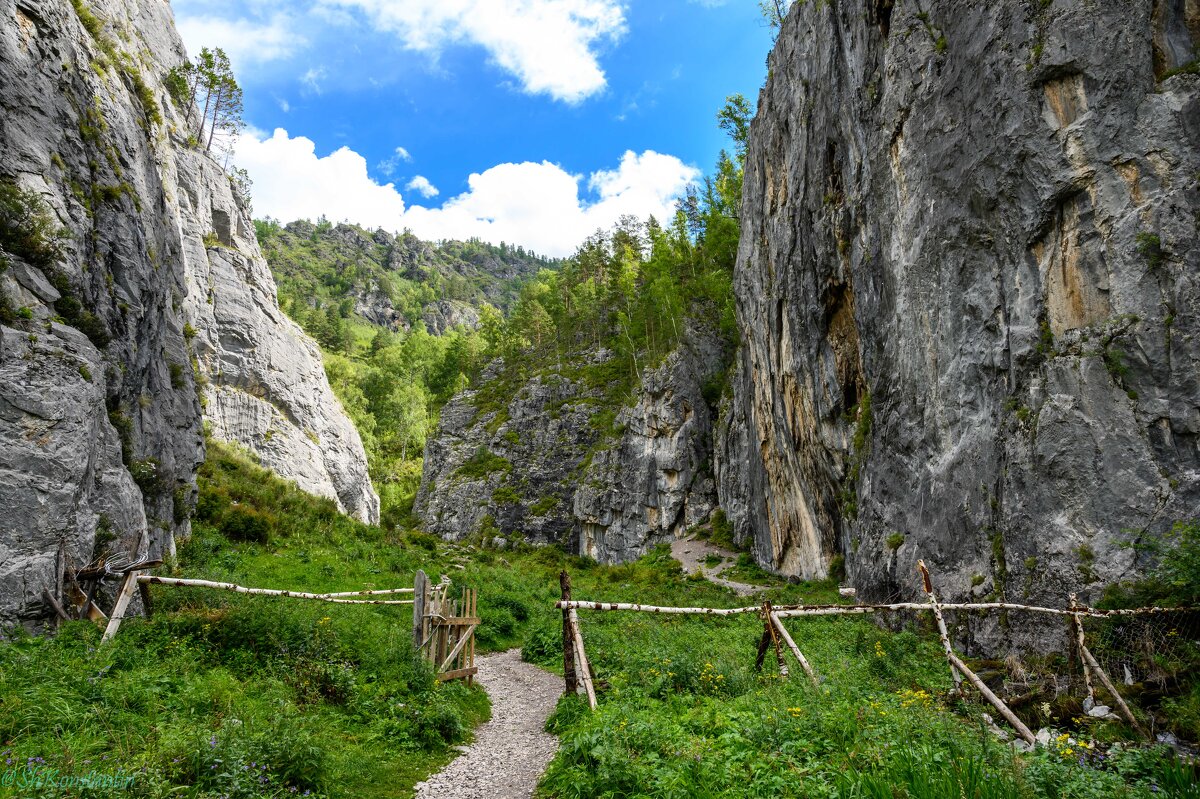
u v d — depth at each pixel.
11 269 12.65
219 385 51.94
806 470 32.12
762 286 36.28
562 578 9.47
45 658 7.68
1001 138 15.27
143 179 21.91
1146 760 5.70
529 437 77.25
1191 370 11.59
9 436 10.66
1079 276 13.41
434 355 136.12
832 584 28.88
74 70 18.08
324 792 6.16
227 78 68.19
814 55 27.28
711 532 52.41
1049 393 13.59
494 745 9.30
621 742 6.45
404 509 86.94
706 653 11.80
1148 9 13.12
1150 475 11.71
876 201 21.23
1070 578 12.23
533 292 124.06
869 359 22.47
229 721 6.52
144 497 17.17
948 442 16.88
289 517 28.95
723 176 72.94
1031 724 8.95
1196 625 9.65
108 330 16.02
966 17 16.94
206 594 11.49
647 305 75.94
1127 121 12.95
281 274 195.25
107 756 5.43
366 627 13.67
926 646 13.93
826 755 5.76
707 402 60.94
